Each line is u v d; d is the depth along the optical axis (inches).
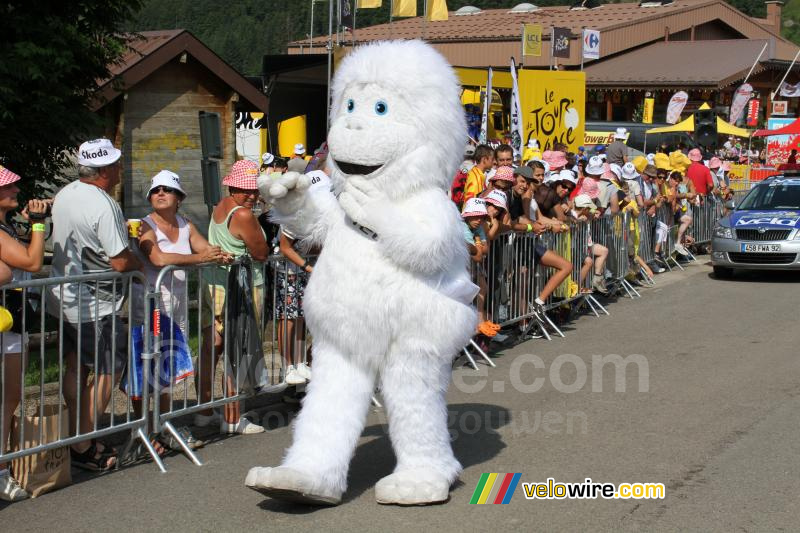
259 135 893.2
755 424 263.0
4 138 381.7
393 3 639.1
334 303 196.7
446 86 202.2
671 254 616.4
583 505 201.2
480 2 1870.1
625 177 537.0
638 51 1397.6
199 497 207.9
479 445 244.5
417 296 195.5
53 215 224.1
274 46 1581.0
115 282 219.0
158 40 670.5
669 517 194.4
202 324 255.0
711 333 399.5
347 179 198.8
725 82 1219.2
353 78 203.0
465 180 416.8
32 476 207.2
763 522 191.5
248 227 249.6
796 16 3380.9
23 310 202.7
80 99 421.7
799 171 627.8
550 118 629.3
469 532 186.7
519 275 374.0
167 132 689.0
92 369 226.7
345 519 193.8
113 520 194.4
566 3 2126.0
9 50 363.9
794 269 546.6
